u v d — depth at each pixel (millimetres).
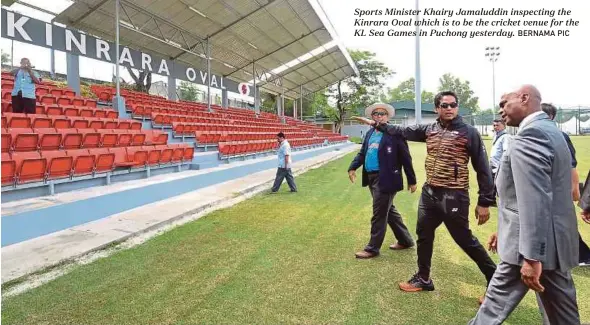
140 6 12992
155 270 3570
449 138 2992
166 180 7391
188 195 7445
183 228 5121
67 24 13266
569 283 1854
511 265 1958
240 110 24969
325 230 5031
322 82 33031
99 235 4570
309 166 13891
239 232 4918
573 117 36281
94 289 3137
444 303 2922
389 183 3807
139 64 14562
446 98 3000
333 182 9750
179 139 11773
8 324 2564
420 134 3387
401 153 3836
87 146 7344
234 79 23812
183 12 14078
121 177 7387
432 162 3074
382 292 3119
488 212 2928
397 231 4227
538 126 1838
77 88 12523
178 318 2666
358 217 5793
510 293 1979
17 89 7508
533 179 1749
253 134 15672
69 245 4172
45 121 7438
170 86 18188
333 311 2783
